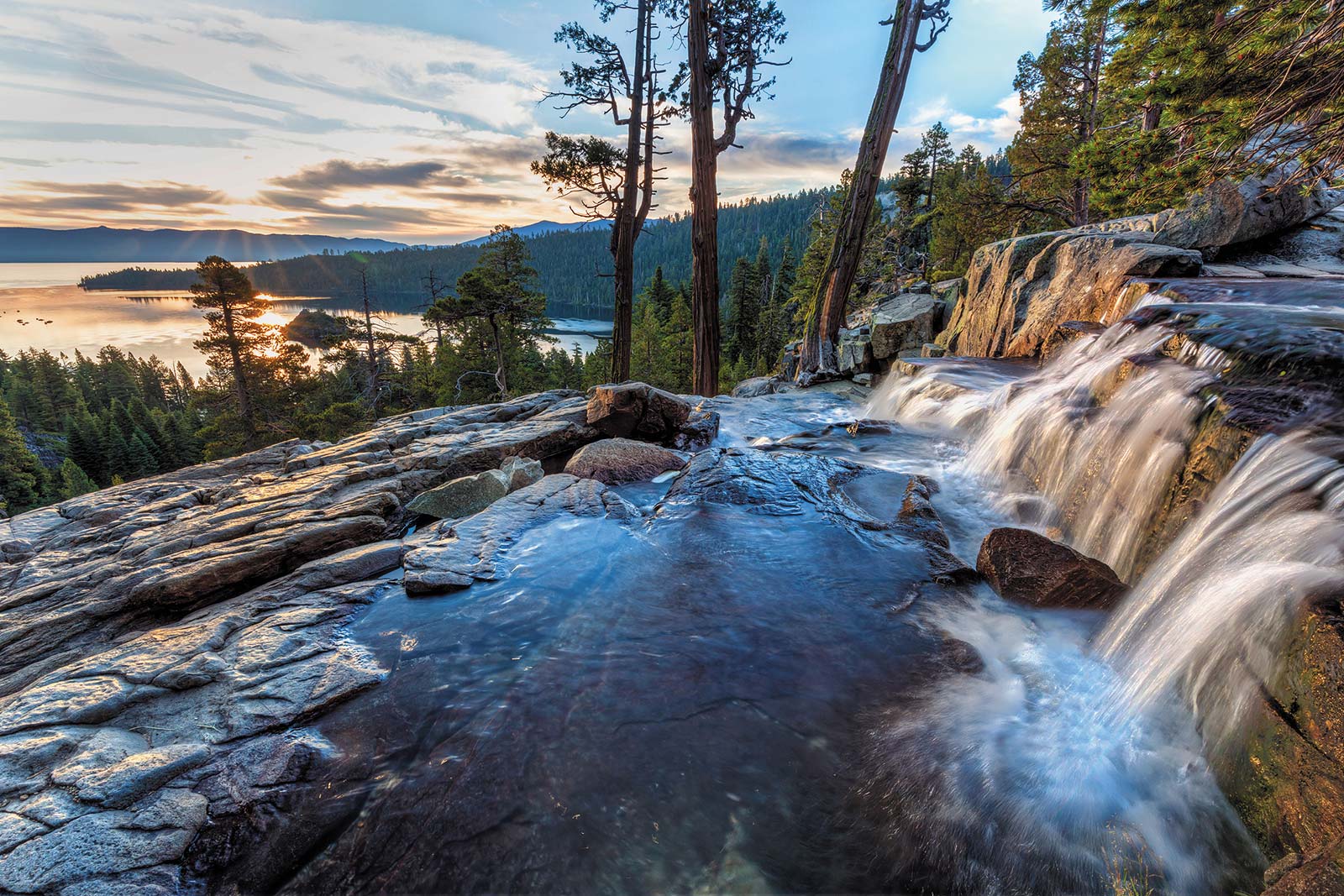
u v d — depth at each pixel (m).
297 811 2.72
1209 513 3.84
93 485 55.12
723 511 6.29
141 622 5.02
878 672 3.70
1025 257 11.98
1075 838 2.55
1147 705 3.26
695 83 15.75
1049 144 24.14
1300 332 4.67
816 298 16.42
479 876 2.44
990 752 3.02
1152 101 9.47
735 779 2.89
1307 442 3.39
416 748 3.11
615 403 9.87
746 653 3.90
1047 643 3.99
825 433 9.69
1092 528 5.27
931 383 10.28
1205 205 9.74
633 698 3.48
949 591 4.69
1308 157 7.78
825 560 5.22
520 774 2.92
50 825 2.53
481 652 3.98
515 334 39.31
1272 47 7.62
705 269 16.88
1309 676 2.43
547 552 5.53
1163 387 5.02
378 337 36.12
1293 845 2.34
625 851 2.53
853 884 2.38
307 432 35.81
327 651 4.00
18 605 5.24
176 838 2.55
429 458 8.48
